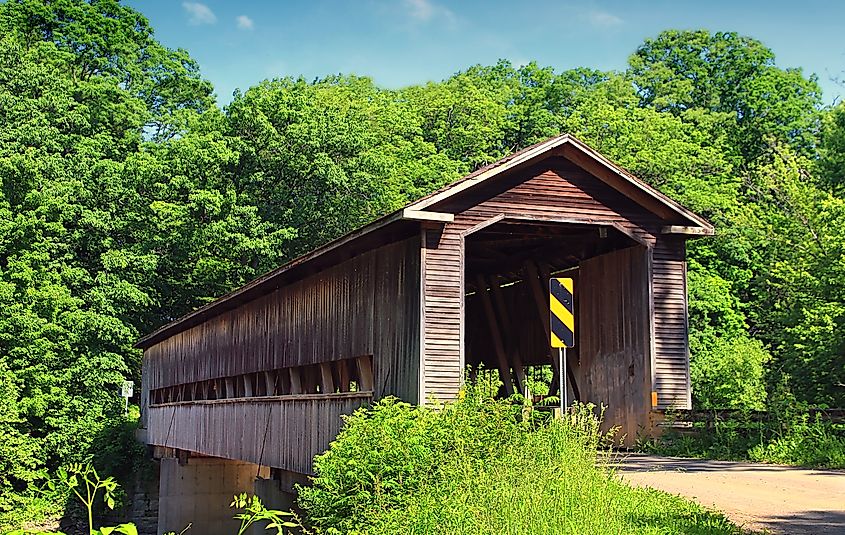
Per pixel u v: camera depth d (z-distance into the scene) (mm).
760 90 40844
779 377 16891
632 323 14469
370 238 13680
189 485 25250
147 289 33750
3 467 26656
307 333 16891
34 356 28250
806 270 20094
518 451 9008
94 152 33938
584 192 13797
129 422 30703
